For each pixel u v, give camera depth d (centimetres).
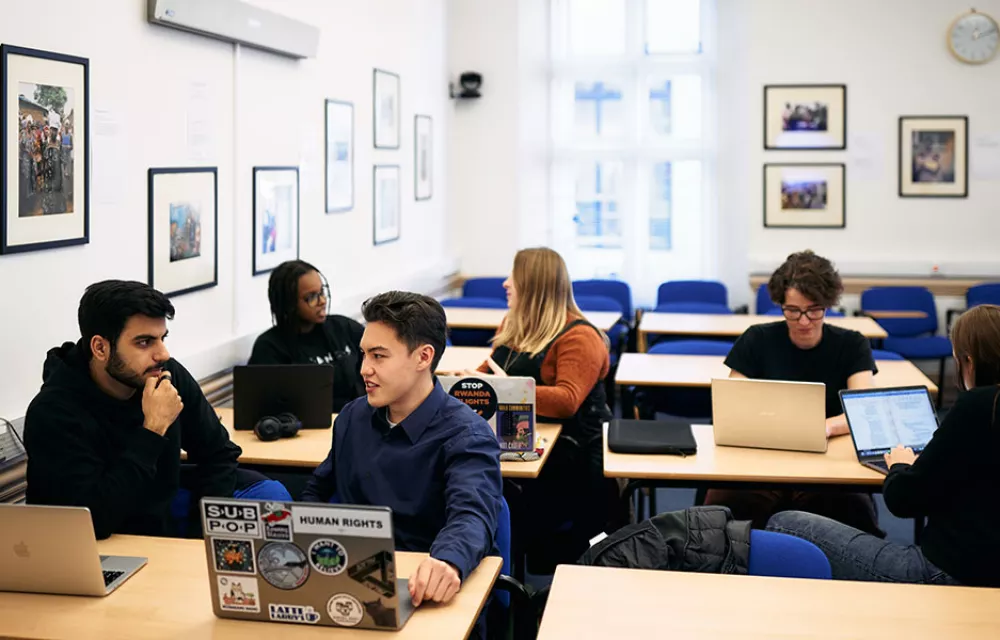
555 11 844
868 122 797
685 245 852
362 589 194
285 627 198
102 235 356
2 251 303
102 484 245
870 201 803
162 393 252
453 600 210
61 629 199
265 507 195
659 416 723
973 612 208
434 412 250
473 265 842
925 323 767
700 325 625
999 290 758
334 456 264
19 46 307
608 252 861
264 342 430
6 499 305
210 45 425
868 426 337
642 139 845
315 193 543
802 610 209
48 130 321
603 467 349
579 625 202
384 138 650
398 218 687
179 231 406
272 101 487
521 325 398
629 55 837
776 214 812
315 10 531
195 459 299
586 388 383
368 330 245
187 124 409
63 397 251
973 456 240
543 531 381
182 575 227
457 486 234
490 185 829
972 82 784
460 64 817
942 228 799
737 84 820
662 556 237
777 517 285
